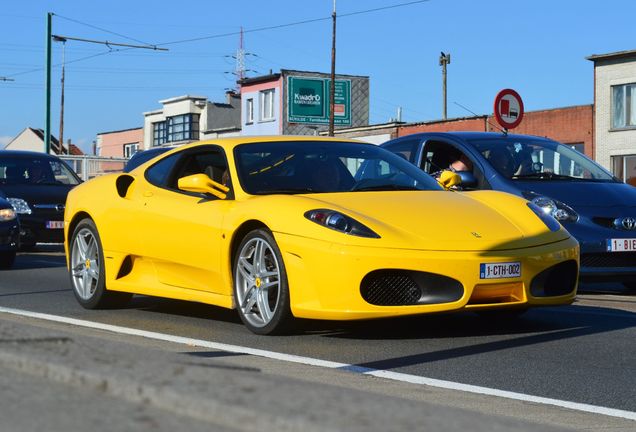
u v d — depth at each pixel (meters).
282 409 2.27
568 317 6.57
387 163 6.68
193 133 68.50
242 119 60.94
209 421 2.35
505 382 4.39
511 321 6.36
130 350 3.24
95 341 3.45
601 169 9.26
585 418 3.72
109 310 7.21
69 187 15.27
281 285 5.59
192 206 6.37
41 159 15.73
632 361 4.93
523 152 9.10
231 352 5.18
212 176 6.48
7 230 11.18
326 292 5.37
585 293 8.52
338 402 2.37
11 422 2.44
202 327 6.20
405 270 5.32
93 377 2.74
